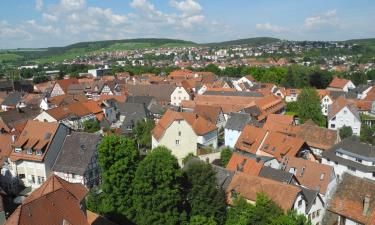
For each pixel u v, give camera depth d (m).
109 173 55.91
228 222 53.12
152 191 53.03
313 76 187.38
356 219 46.56
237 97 132.75
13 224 34.56
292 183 61.28
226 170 62.56
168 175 52.28
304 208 54.66
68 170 69.44
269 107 126.00
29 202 36.78
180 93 152.38
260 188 55.78
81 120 107.31
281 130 93.31
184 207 56.09
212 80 199.12
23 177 73.50
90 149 71.44
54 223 37.22
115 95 144.12
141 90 161.75
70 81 179.88
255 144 80.38
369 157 71.38
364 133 105.25
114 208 55.66
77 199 42.59
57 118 100.38
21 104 140.75
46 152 70.50
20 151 72.75
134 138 96.62
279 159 73.69
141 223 52.75
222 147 95.12
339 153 76.25
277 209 47.19
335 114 109.44
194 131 85.88
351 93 151.50
